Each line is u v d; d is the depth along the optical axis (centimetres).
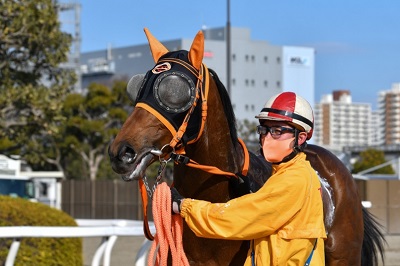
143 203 363
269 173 414
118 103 3312
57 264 759
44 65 1478
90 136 3266
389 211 1833
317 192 344
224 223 333
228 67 2077
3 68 1434
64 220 800
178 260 348
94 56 7081
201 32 354
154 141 343
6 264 594
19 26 1377
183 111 349
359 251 430
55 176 2495
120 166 334
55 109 1409
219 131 376
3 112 1387
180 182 383
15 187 2052
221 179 376
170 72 350
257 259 343
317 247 342
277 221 332
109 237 652
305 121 348
